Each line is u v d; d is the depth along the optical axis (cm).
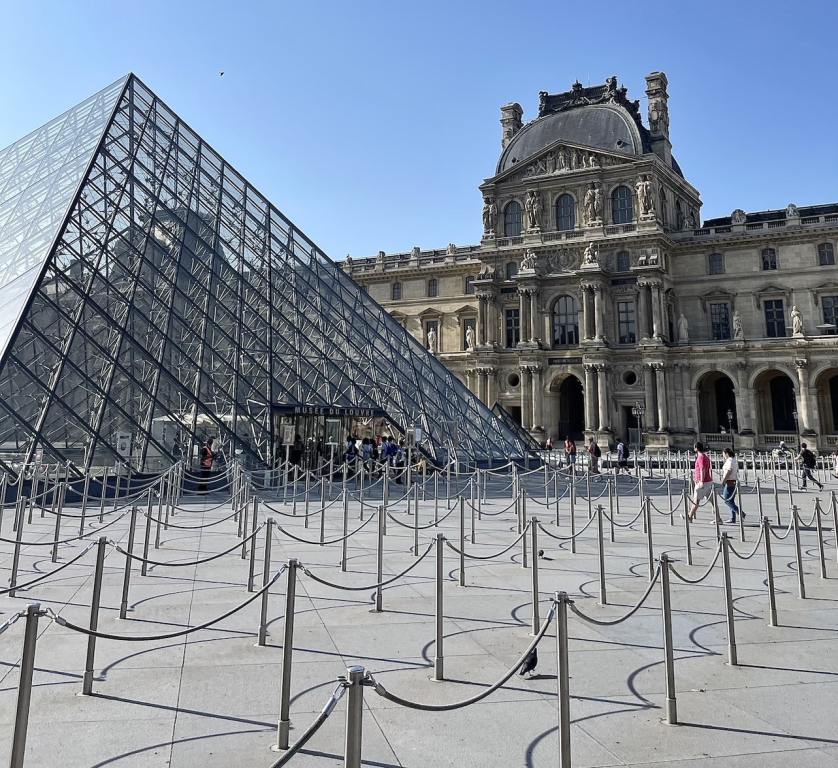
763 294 8406
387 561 1599
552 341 8894
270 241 4662
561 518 2508
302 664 888
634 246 8494
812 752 659
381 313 4969
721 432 8381
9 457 2486
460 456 4078
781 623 1101
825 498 3291
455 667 883
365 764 623
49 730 675
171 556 1630
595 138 9162
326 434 3744
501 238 9419
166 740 663
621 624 1095
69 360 2825
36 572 1399
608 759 640
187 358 3319
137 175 4066
